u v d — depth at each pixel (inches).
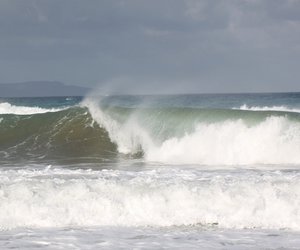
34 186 539.8
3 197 512.7
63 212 498.6
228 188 536.4
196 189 531.2
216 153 991.0
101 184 541.6
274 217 496.1
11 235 438.6
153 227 474.9
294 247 399.5
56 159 960.9
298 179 593.0
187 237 434.3
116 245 403.9
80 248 394.6
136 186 538.3
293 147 960.3
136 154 1045.2
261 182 564.1
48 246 399.5
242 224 485.4
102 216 498.3
